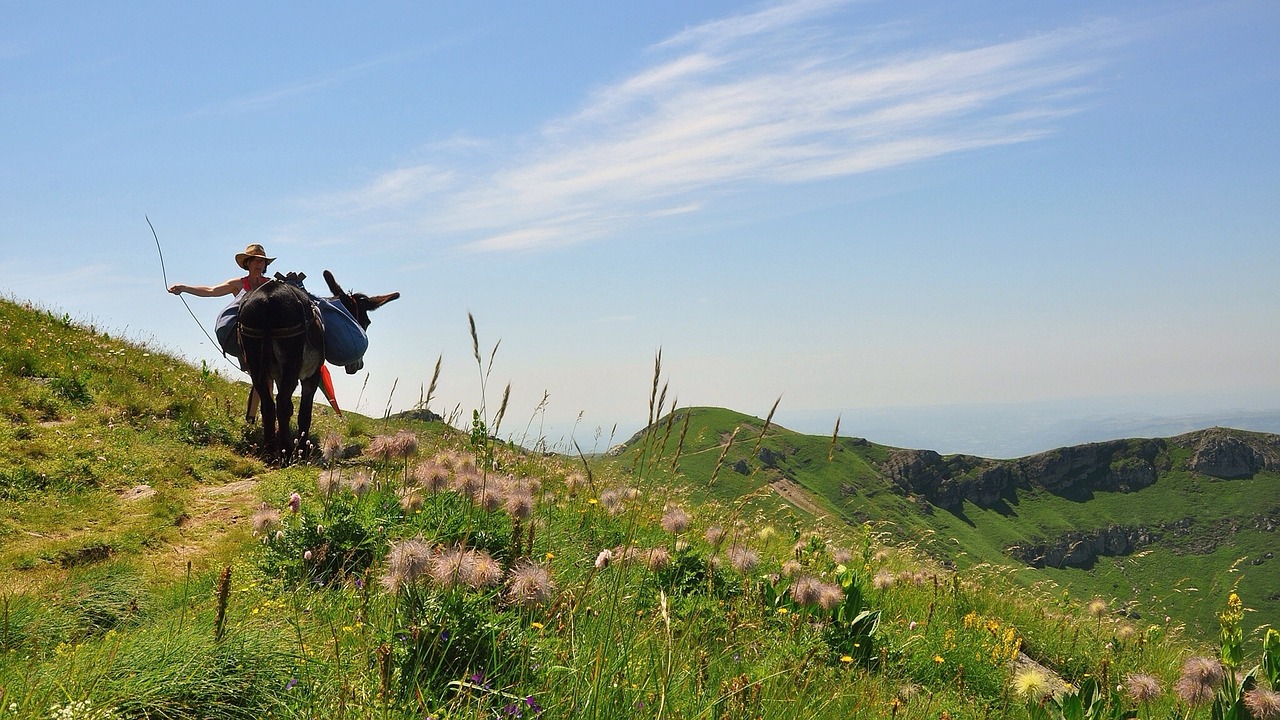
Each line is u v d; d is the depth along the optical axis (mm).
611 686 4273
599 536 7711
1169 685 8969
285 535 7047
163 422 14195
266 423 13633
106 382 15453
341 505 7461
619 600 5531
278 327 13211
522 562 5875
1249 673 6418
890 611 9156
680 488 9750
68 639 5301
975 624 9320
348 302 15367
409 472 8516
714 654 5562
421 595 4781
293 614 5523
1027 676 6820
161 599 6418
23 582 7012
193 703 4129
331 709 4016
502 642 4613
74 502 9914
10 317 17875
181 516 9766
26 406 13477
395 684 4070
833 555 9992
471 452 8852
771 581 7969
